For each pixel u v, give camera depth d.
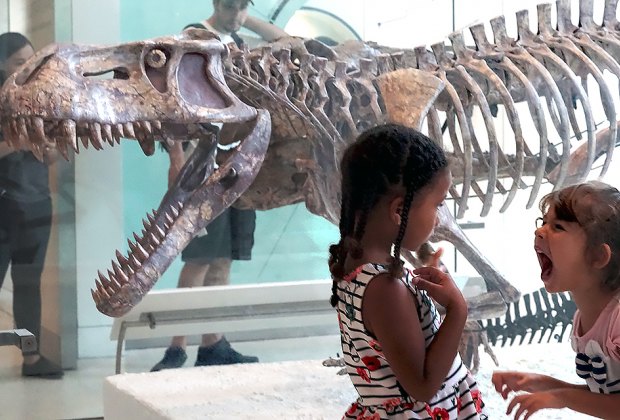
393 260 2.07
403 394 2.16
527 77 4.32
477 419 2.26
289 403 3.55
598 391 2.37
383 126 2.23
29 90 2.89
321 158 3.88
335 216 3.97
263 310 5.01
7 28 5.00
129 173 5.18
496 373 2.57
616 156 5.27
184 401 3.57
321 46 4.02
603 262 2.32
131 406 3.73
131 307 3.18
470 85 4.05
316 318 5.16
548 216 2.44
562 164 4.21
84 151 5.03
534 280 5.77
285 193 4.09
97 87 3.03
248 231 4.88
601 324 2.34
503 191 4.46
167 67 3.22
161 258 3.24
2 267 4.82
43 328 4.84
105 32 5.24
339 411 3.41
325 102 3.89
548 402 2.27
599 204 2.32
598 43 4.47
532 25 5.76
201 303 4.86
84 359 4.91
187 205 3.36
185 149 4.19
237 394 3.71
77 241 5.01
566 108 4.38
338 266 2.21
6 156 4.74
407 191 2.10
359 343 2.16
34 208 4.87
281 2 5.55
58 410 4.39
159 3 5.37
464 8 5.73
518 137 4.01
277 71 3.80
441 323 2.19
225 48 3.41
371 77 4.07
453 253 5.55
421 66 4.18
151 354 5.05
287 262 5.55
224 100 3.37
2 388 4.70
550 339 4.95
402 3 5.72
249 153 3.45
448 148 4.66
